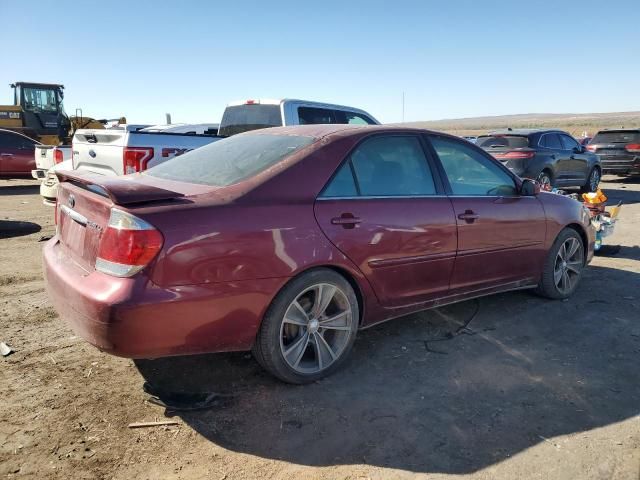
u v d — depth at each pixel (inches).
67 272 119.8
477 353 153.8
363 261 137.6
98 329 106.0
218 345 118.2
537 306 194.5
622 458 106.2
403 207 146.6
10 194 525.0
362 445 109.7
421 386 134.3
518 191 184.5
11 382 130.9
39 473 98.6
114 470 100.5
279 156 136.2
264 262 120.0
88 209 121.9
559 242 196.1
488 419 119.6
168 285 108.6
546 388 134.0
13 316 174.6
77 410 119.5
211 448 108.0
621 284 224.1
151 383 132.6
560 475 101.1
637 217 413.4
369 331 168.9
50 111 779.4
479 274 170.1
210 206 116.4
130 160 249.1
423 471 102.1
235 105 357.7
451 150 168.9
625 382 137.7
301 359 135.4
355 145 143.8
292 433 113.5
